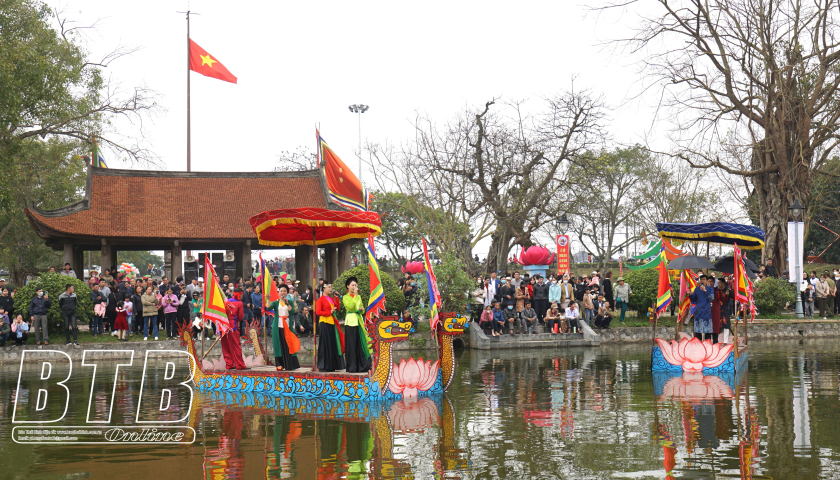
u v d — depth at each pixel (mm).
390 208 50688
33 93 26047
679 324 16062
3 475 7285
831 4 30219
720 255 42562
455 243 40094
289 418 10297
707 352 15102
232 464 7625
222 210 34969
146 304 22141
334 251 36812
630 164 57000
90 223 32094
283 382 12969
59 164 41469
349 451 8109
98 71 36031
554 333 23969
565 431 8992
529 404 11203
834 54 30734
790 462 7270
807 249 52594
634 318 27516
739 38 30688
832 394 11633
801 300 28406
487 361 18828
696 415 9922
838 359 17531
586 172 40812
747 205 42188
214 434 9211
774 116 31766
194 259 40438
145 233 32625
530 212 42344
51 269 22844
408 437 8828
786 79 31094
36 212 30703
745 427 9031
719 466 7152
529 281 25953
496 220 40906
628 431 8906
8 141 25891
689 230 15688
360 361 12953
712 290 16750
